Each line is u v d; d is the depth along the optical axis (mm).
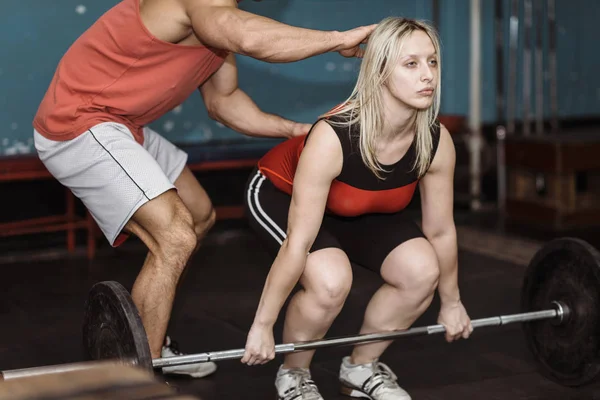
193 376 2779
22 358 3020
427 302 2395
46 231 4484
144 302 2328
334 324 3381
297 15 5254
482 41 5801
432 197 2363
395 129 2168
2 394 1016
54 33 4664
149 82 2396
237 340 3205
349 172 2189
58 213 4719
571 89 6141
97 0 4738
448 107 5770
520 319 2582
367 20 5465
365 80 2141
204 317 3498
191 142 5078
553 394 2635
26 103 4645
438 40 2170
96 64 2383
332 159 2139
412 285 2338
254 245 4789
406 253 2342
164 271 2324
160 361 2145
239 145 4957
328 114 2180
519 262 4355
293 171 2383
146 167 2338
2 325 3416
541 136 5250
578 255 2514
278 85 5273
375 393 2518
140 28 2328
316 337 2367
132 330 1981
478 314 3523
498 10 5559
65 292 3902
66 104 2387
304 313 2297
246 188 2506
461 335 2500
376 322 2451
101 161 2344
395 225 2418
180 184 2742
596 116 6219
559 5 6012
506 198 5418
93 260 4477
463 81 5754
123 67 2371
